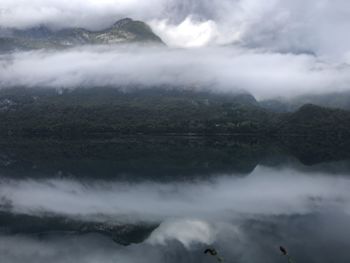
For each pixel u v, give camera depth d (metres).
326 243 79.06
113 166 187.25
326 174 160.12
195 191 131.38
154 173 167.88
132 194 128.50
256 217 98.81
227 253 76.00
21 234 91.81
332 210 103.81
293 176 156.50
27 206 115.06
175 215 103.62
